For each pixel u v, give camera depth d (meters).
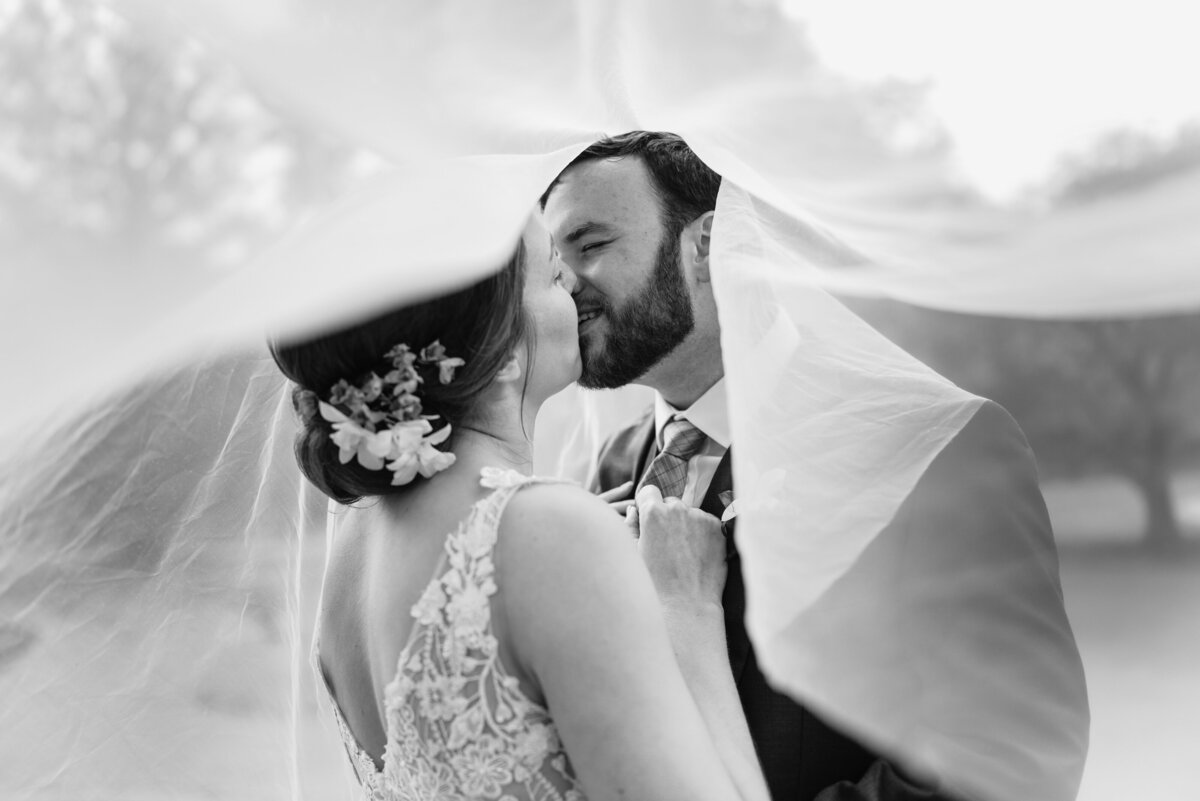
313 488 2.00
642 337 2.21
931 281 1.82
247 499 1.86
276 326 1.08
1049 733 1.71
